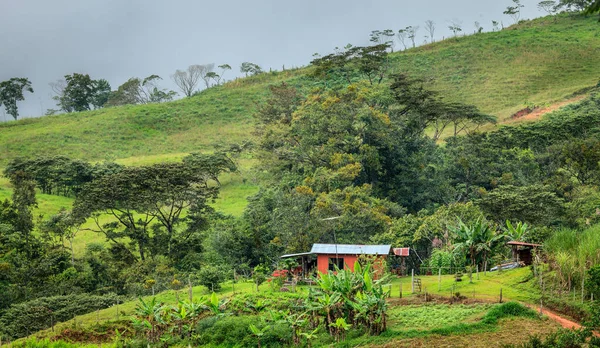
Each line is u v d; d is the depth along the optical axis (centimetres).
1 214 6488
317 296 3078
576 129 8038
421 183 7388
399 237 5309
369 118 7450
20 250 5972
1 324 4281
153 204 6378
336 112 7675
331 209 5897
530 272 3488
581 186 6344
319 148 7562
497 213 5347
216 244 6091
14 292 5156
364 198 6300
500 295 3080
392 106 8519
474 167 7300
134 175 6272
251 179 9450
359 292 2873
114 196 6191
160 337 3216
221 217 6981
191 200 6481
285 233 5778
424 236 5091
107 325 3641
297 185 7281
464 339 2556
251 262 6159
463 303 3145
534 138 7931
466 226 4534
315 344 2823
